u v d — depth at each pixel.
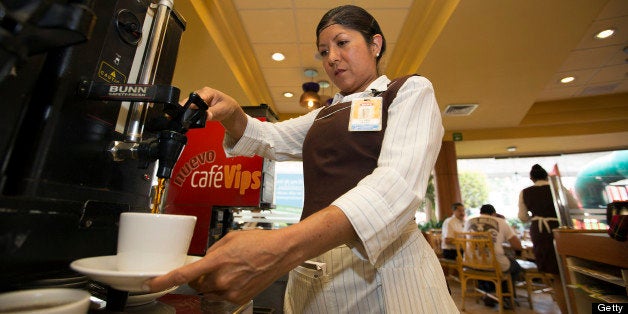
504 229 3.07
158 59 0.57
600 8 2.29
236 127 0.80
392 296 0.53
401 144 0.51
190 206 0.96
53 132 0.38
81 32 0.28
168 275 0.31
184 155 1.01
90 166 0.44
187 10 2.26
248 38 3.14
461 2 2.25
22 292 0.32
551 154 6.29
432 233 4.81
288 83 4.12
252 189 0.95
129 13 0.51
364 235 0.40
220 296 0.35
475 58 2.96
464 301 3.06
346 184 0.60
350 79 0.75
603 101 4.76
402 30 2.95
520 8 2.30
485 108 4.24
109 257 0.43
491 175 7.14
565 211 2.24
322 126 0.73
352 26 0.73
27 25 0.27
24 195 0.35
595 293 1.59
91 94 0.42
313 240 0.37
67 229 0.41
